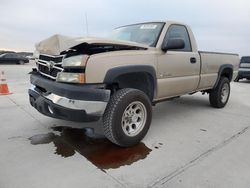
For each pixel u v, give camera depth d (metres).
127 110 2.91
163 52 3.43
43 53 3.06
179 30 3.95
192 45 4.20
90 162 2.55
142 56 3.06
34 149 2.86
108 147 2.96
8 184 2.10
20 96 6.21
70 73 2.59
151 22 3.94
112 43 2.74
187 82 4.01
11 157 2.63
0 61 24.73
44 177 2.23
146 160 2.62
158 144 3.09
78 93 2.48
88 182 2.17
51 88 2.76
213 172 2.39
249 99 6.75
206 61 4.48
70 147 2.94
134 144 3.01
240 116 4.61
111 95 2.85
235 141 3.25
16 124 3.78
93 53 2.68
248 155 2.80
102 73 2.61
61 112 2.62
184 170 2.42
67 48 2.53
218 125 3.98
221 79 5.18
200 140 3.26
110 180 2.21
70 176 2.26
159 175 2.31
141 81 3.35
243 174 2.36
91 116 2.58
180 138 3.32
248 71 12.31
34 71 3.59
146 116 3.11
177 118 4.39
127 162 2.57
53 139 3.18
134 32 3.94
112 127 2.74
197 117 4.48
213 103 5.26
